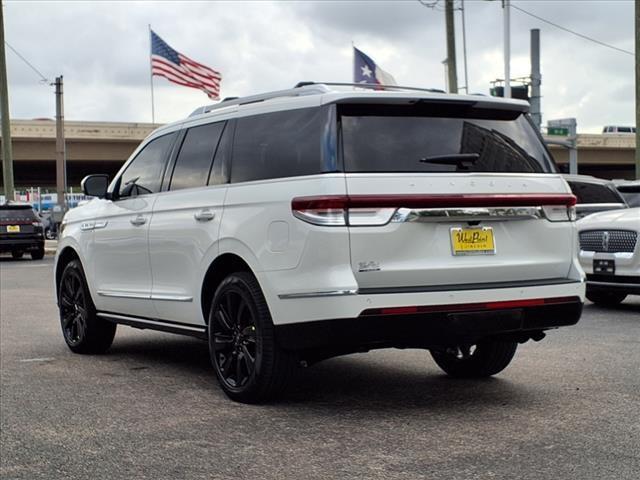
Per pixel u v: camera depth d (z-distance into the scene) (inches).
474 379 249.4
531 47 1104.8
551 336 329.1
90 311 300.5
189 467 167.0
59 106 1338.6
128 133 2158.0
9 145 1236.5
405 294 193.9
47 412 214.2
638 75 817.5
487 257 206.5
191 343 332.5
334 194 194.2
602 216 418.0
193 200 241.9
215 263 229.6
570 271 219.1
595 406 211.9
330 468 164.6
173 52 1306.6
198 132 252.1
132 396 231.5
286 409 213.0
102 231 289.0
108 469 166.7
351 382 246.4
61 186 1337.4
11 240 965.2
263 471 163.6
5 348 320.2
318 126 204.5
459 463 165.9
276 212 206.4
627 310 416.8
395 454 172.9
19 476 163.3
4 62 1224.8
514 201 208.2
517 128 220.8
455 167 205.5
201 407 216.8
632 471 159.8
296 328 199.8
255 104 229.8
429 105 211.0
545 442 179.6
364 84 231.5
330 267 193.5
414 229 198.5
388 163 200.4
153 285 262.1
